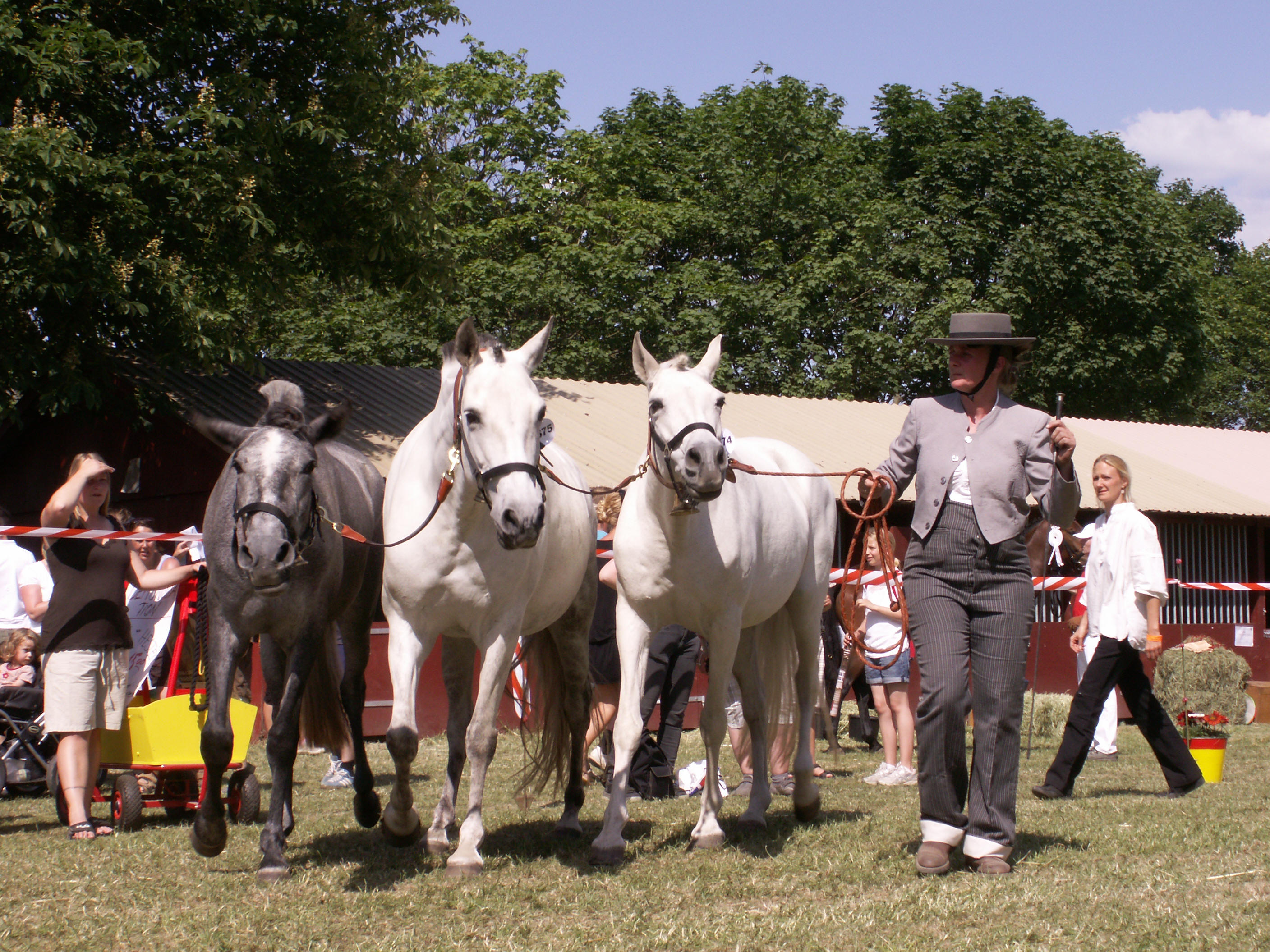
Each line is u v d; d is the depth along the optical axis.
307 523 4.36
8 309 11.06
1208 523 15.72
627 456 13.54
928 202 28.23
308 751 8.60
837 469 14.42
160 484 13.32
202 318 11.76
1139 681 6.57
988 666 4.56
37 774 6.63
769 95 28.75
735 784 7.22
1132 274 27.11
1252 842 5.04
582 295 24.08
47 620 5.39
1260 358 39.69
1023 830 5.34
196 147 11.61
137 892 4.25
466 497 4.54
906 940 3.60
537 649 5.70
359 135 13.62
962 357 4.68
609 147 27.14
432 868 4.69
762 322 26.19
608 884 4.39
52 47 10.52
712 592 4.92
